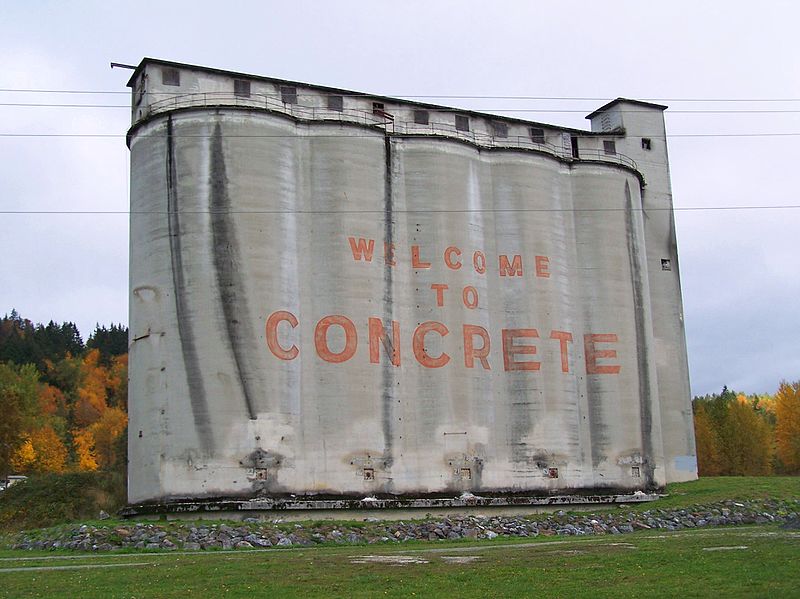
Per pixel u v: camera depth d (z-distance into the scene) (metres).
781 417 101.69
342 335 50.03
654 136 69.62
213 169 48.66
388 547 37.47
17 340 156.38
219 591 23.66
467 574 25.75
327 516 47.72
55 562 31.83
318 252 50.81
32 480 68.19
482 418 53.50
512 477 54.00
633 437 58.72
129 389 49.59
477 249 55.81
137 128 50.69
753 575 23.80
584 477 56.81
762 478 64.81
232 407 46.22
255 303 47.72
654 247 68.12
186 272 47.56
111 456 123.81
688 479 65.19
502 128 61.97
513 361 55.56
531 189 58.19
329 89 55.78
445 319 53.38
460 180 55.69
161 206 48.84
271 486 46.38
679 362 67.38
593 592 22.25
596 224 60.94
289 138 51.12
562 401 56.47
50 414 129.38
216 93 51.66
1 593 23.75
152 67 51.56
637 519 51.22
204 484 45.28
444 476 51.47
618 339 59.75
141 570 27.89
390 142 54.34
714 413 99.12
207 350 46.56
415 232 54.00
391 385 51.16
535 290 57.00
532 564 27.73
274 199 49.56
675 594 21.62
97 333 177.00
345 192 51.72
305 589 23.75
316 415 48.97
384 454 50.06
